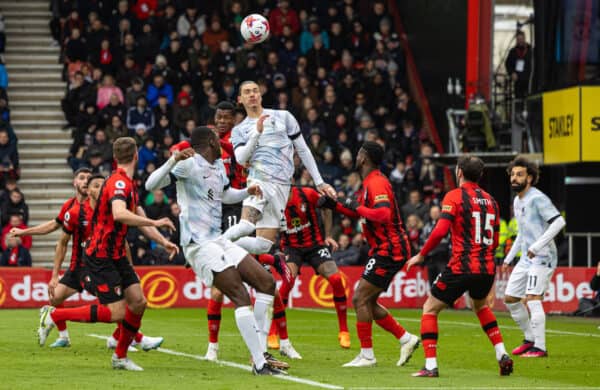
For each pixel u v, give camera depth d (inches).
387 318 1146.7
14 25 3043.8
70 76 2792.8
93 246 1100.5
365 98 2866.6
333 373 1059.9
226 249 1039.0
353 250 2383.1
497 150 2449.6
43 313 1312.7
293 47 3004.4
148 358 1210.6
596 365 1187.9
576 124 2146.9
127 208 1077.1
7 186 2388.0
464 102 2637.8
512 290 1323.8
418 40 2989.7
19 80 2930.6
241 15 3061.0
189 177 1016.9
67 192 2679.6
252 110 1159.0
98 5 3016.7
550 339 1537.9
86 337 1475.1
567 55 2250.2
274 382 969.5
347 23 3083.2
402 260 1119.0
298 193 1368.1
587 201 2196.1
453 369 1125.1
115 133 2610.7
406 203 2513.5
